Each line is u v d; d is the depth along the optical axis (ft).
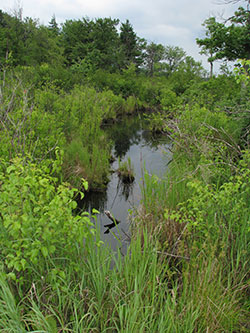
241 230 10.51
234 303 8.86
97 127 33.53
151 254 10.33
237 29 41.29
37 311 7.26
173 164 20.63
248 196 11.92
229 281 9.59
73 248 8.74
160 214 14.08
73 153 23.11
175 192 14.70
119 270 9.53
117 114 67.77
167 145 35.94
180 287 9.71
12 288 8.25
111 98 65.41
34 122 17.92
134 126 54.39
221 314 8.14
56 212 7.80
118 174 25.79
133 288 9.09
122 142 40.83
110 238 15.52
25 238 7.61
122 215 18.53
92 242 9.78
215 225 10.82
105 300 8.93
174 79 83.41
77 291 8.80
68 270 9.23
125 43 190.70
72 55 150.30
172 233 12.42
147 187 15.30
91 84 69.97
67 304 8.65
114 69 154.30
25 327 7.95
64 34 176.04
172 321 7.48
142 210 14.92
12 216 7.25
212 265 9.11
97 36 169.48
